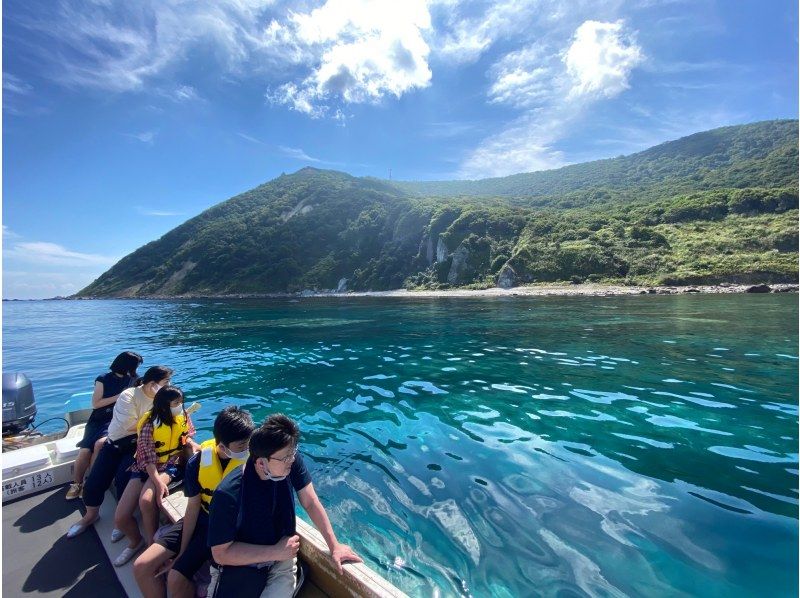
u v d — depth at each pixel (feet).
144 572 8.92
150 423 11.20
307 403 27.78
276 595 8.00
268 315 110.11
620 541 12.26
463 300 151.53
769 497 14.62
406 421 23.49
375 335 62.69
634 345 46.88
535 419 23.34
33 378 42.16
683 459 17.89
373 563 11.51
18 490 14.02
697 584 10.44
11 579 10.25
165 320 109.09
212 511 7.68
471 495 15.12
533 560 11.50
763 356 39.65
